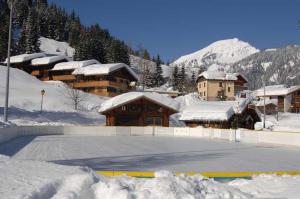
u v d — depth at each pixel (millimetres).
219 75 92000
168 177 7355
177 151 23438
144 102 50938
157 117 51406
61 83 74750
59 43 162875
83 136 41156
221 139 40469
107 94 72562
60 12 192625
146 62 129125
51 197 5727
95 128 45656
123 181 7043
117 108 50031
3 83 61094
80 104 60531
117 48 121938
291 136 32938
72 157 18391
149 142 32156
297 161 19266
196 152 23250
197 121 49406
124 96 52562
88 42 118312
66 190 6086
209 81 91312
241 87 94938
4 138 26609
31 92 60250
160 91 98438
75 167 8195
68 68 79062
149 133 48094
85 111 58156
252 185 9383
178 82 116375
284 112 84125
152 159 18359
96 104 63000
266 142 35500
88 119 53094
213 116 47656
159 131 48125
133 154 20656
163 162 17172
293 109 86625
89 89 74500
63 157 18297
